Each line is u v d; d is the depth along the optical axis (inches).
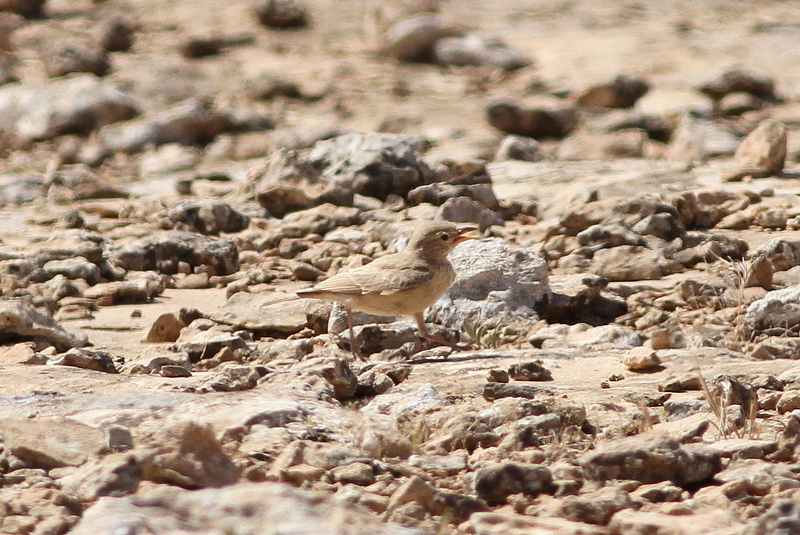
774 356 451.5
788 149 1179.9
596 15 2294.5
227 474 258.8
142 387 362.0
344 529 208.4
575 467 272.2
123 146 1314.0
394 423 327.6
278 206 836.6
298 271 676.7
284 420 318.3
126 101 1434.5
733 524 230.5
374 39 2082.9
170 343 535.8
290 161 868.0
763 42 2001.7
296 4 2156.7
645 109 1504.7
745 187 857.5
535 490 260.1
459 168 901.8
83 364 417.1
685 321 542.6
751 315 504.4
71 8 2278.5
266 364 453.7
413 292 463.2
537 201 845.8
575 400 377.4
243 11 2245.3
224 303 582.6
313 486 260.1
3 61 1729.8
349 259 670.5
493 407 331.6
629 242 668.7
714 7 2412.6
